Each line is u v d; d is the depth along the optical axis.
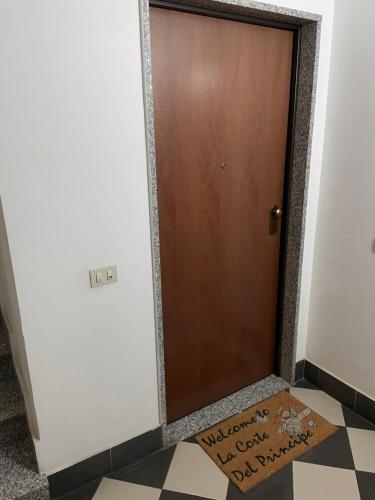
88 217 1.40
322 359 2.23
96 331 1.54
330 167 1.96
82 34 1.23
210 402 2.18
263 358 2.34
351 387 2.07
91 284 1.47
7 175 1.22
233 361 2.20
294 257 2.11
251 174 1.93
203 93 1.67
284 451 1.82
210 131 1.74
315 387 2.28
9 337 1.97
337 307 2.07
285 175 2.05
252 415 2.06
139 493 1.63
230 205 1.91
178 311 1.90
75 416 1.58
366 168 1.80
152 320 1.67
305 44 1.82
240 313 2.14
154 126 1.58
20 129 1.21
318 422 1.99
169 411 2.02
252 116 1.84
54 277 1.39
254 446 1.85
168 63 1.55
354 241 1.92
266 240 2.10
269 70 1.83
